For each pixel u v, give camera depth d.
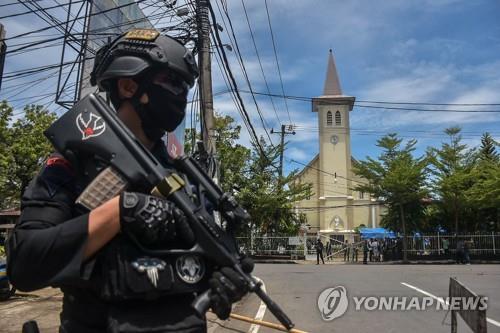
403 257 30.00
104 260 1.27
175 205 1.34
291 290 12.30
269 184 32.22
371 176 31.62
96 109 1.41
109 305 1.33
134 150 1.36
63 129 1.40
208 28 10.10
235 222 1.52
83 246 1.21
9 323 7.47
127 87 1.50
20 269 1.24
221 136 31.14
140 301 1.30
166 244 1.32
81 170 1.39
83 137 1.37
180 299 1.36
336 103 49.72
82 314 1.37
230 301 1.29
